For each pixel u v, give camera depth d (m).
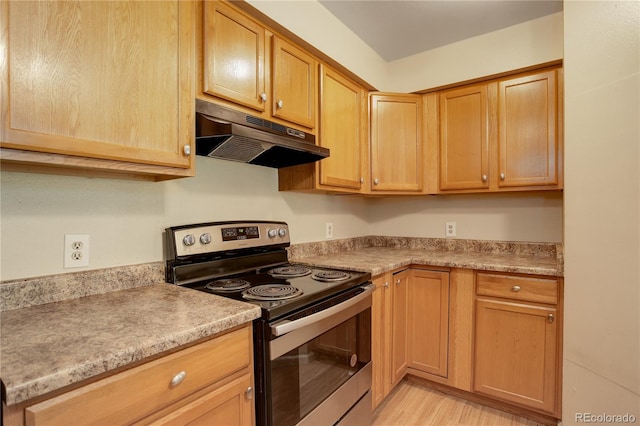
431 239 2.61
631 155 1.21
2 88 0.72
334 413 1.32
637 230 1.19
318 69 1.81
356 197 2.70
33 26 0.77
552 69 1.95
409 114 2.35
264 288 1.27
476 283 1.91
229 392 0.92
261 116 1.47
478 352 1.91
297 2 1.67
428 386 2.15
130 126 0.96
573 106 1.46
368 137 2.26
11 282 0.94
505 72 2.08
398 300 1.98
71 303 1.01
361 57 2.23
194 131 1.13
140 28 0.98
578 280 1.45
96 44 0.89
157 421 0.75
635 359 1.20
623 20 1.25
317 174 1.80
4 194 0.95
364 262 1.89
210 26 1.24
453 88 2.29
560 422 1.64
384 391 1.83
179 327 0.80
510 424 1.77
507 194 2.32
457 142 2.25
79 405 0.62
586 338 1.41
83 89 0.86
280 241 1.78
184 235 1.33
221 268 1.48
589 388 1.40
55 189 1.05
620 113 1.25
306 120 1.70
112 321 0.84
